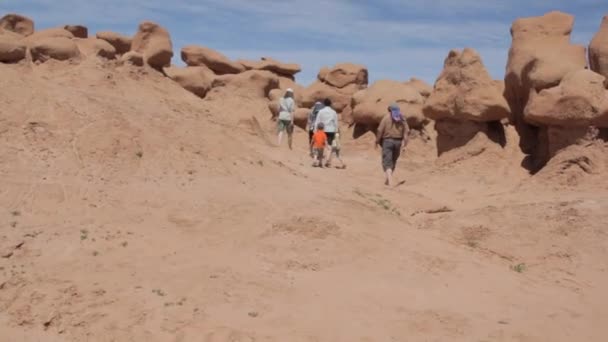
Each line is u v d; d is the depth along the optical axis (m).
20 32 19.41
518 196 11.26
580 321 5.46
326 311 5.23
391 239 7.36
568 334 5.13
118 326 4.83
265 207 7.60
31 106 8.72
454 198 11.70
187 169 8.67
